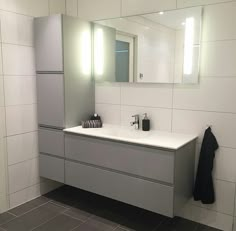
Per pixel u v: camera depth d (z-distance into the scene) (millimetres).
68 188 3334
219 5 2262
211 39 2330
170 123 2633
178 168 2193
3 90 2635
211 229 2510
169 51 2527
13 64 2695
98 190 2590
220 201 2463
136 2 2676
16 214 2729
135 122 2764
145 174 2266
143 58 2688
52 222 2602
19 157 2855
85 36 2883
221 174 2426
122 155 2373
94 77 3025
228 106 2322
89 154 2598
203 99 2430
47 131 2902
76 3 3078
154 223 2600
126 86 2852
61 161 2836
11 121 2736
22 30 2740
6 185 2764
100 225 2561
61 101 2729
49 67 2762
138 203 2346
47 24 2701
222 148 2391
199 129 2484
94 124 2824
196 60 2398
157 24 2566
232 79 2277
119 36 2807
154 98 2691
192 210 2621
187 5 2404
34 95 2932
